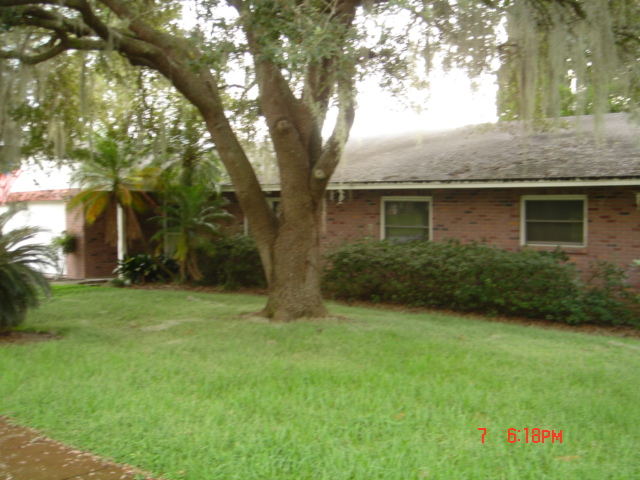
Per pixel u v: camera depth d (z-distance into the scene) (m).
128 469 4.70
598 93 9.98
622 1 10.71
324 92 10.64
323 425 5.48
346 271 14.03
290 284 10.93
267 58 9.55
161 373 7.27
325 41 9.19
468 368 7.59
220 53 9.91
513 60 11.20
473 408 6.02
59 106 13.50
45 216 19.80
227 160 10.90
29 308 9.91
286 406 6.00
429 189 14.43
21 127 12.37
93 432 5.37
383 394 6.41
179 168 16.78
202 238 16.30
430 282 12.77
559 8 10.36
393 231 15.12
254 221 11.08
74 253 18.81
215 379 6.97
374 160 16.52
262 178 16.44
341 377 7.07
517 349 8.88
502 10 10.32
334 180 14.88
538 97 12.04
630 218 11.86
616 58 10.01
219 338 9.46
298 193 10.77
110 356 8.19
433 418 5.65
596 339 9.91
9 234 9.72
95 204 16.47
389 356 8.21
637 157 11.97
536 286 11.39
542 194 12.89
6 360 7.91
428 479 4.39
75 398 6.29
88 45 10.74
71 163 15.42
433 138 17.95
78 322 11.27
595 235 12.27
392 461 4.65
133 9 11.74
